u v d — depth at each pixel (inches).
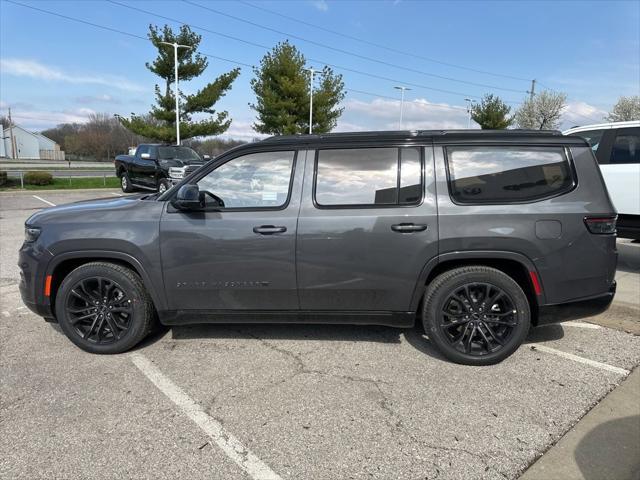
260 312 146.8
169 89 1224.2
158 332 170.1
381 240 137.7
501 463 98.3
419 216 136.6
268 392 127.3
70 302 149.4
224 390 128.5
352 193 140.4
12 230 385.4
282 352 152.4
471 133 141.6
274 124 1234.0
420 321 179.0
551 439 106.3
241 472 96.0
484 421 113.2
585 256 135.2
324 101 1282.0
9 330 172.4
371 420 113.8
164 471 96.3
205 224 141.5
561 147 138.6
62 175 1090.7
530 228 133.8
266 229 139.5
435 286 140.2
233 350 154.2
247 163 145.2
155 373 138.3
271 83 1251.2
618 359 147.1
